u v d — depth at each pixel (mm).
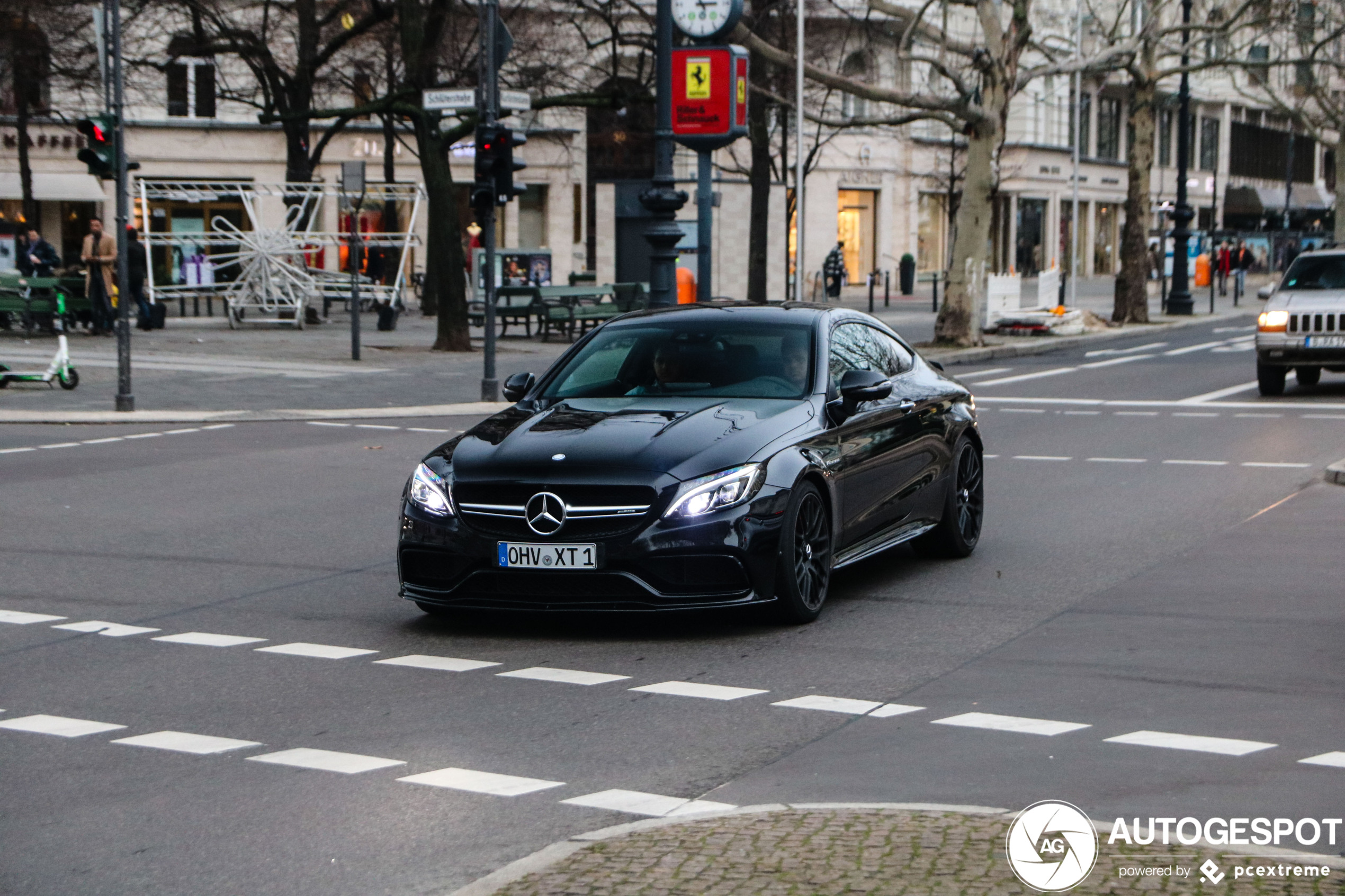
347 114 28688
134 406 18875
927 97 29078
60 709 6574
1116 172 75625
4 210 49375
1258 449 15516
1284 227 78562
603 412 8367
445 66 32188
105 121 18453
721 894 4129
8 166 48844
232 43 35844
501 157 20219
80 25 34031
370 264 39375
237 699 6715
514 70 37375
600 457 7691
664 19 20688
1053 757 5676
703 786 5375
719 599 7633
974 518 10328
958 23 57438
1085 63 31516
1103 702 6492
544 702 6594
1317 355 20375
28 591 9211
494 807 5188
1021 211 67938
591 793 5312
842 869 4301
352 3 37531
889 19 50688
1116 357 29656
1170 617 8188
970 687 6781
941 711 6375
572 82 40719
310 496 12938
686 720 6281
